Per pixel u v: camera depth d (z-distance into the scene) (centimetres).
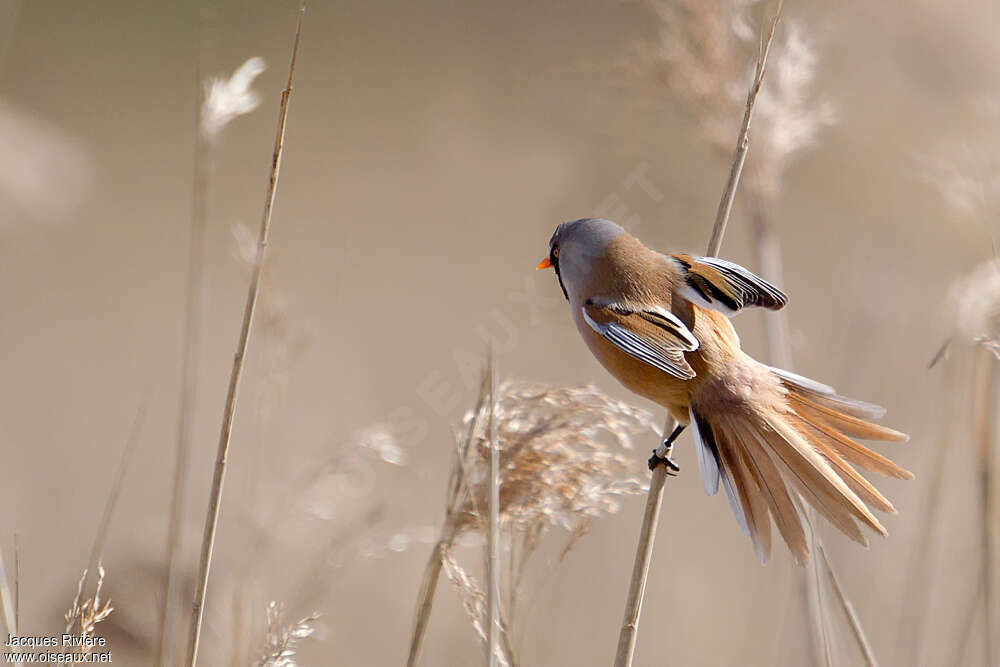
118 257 1933
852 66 1324
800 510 652
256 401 928
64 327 1717
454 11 2303
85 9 2561
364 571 1066
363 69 2291
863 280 1216
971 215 841
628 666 648
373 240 1852
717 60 925
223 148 2228
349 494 915
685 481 1241
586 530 662
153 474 1324
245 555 851
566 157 1358
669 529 1180
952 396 859
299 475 914
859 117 1330
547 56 1797
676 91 933
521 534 659
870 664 695
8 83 2398
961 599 956
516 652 654
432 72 2117
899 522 1043
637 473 667
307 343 948
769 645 1038
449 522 658
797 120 931
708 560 1158
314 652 1020
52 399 1509
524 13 1925
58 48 2475
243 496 942
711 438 675
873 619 966
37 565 1152
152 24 2527
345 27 2414
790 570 927
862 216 1436
